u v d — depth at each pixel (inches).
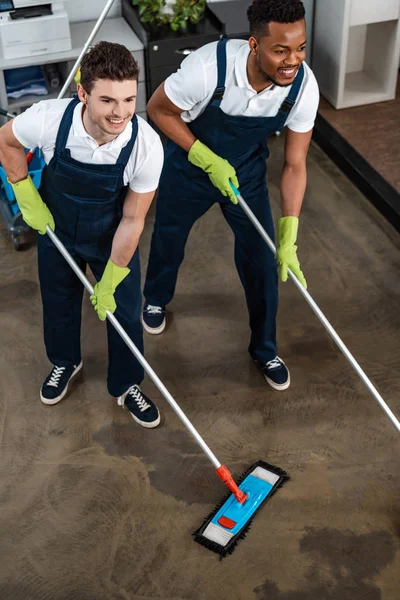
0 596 88.7
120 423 108.6
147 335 122.0
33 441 106.2
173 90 90.1
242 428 107.7
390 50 163.2
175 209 105.7
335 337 96.3
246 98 88.7
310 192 151.5
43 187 89.1
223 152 96.2
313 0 165.0
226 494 98.9
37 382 114.3
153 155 81.5
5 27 136.3
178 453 104.6
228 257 136.1
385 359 117.1
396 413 109.0
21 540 94.3
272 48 79.7
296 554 92.4
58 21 138.4
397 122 162.4
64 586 89.5
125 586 89.5
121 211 89.8
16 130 82.4
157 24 144.6
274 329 110.8
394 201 142.2
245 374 115.5
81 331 122.0
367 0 153.8
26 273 132.7
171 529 95.3
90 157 81.4
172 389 113.4
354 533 94.4
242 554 92.5
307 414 109.3
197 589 89.2
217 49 87.4
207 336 121.5
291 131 94.7
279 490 99.4
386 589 88.9
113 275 90.5
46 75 150.9
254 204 101.3
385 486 99.8
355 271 132.7
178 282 131.0
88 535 94.7
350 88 170.6
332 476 101.1
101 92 72.4
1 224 142.6
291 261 97.3
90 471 102.3
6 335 121.5
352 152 154.3
